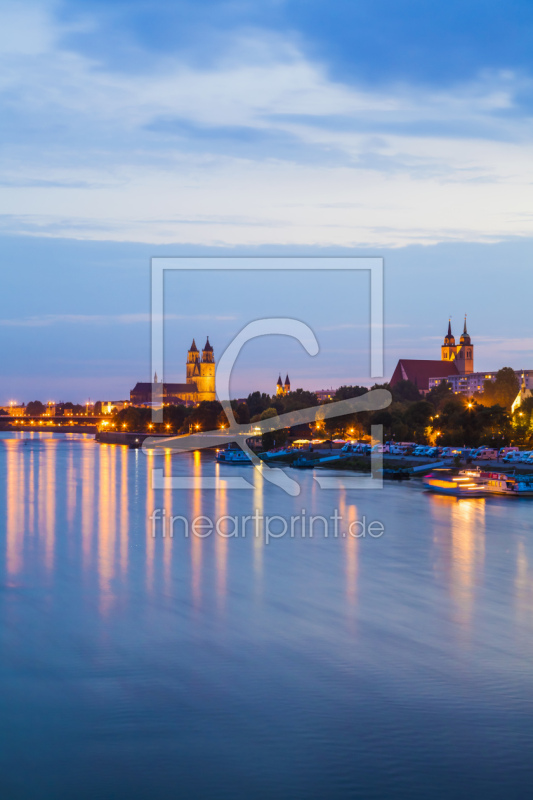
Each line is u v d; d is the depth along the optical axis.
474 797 41.28
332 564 90.56
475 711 49.97
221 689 53.22
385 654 59.72
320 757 44.78
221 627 66.38
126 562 92.19
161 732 47.47
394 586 80.19
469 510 129.62
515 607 72.50
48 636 64.19
